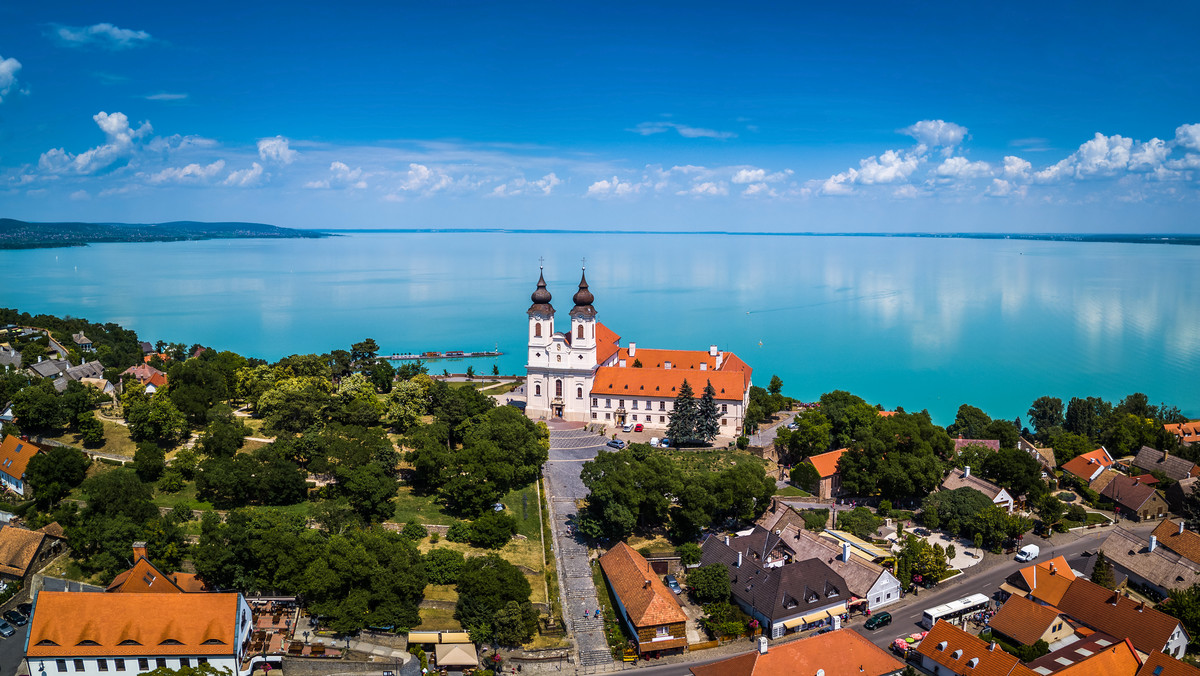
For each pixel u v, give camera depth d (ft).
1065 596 383.24
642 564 398.21
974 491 485.56
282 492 437.17
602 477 440.86
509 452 501.15
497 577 357.61
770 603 365.81
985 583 419.54
